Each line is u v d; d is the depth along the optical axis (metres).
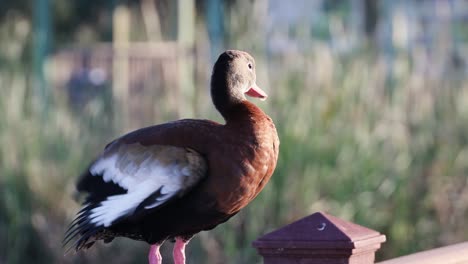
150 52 21.86
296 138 13.05
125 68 22.22
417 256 6.20
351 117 13.80
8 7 28.77
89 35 30.94
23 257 13.28
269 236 5.71
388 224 13.47
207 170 6.49
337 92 13.84
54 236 13.26
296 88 13.62
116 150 6.71
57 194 13.56
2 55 16.00
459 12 24.83
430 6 24.62
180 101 14.17
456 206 13.88
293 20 26.38
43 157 13.87
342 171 13.27
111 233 6.86
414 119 14.51
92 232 6.58
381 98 14.62
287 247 5.64
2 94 14.51
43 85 18.73
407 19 22.19
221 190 6.49
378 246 5.86
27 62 17.09
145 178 6.52
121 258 13.10
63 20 30.59
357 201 13.27
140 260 13.13
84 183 6.84
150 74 20.30
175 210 6.63
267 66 14.12
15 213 13.27
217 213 6.63
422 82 14.92
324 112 13.61
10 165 13.61
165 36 26.91
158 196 6.47
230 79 6.94
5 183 13.43
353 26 27.23
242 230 12.88
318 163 13.13
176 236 7.00
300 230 5.67
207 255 12.70
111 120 14.48
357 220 13.18
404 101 14.64
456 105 14.81
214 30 20.52
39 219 13.34
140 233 6.80
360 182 13.33
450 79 15.41
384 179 13.54
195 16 27.53
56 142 14.02
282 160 12.96
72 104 16.62
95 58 25.05
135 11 28.97
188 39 24.92
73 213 13.31
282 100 13.43
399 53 15.85
